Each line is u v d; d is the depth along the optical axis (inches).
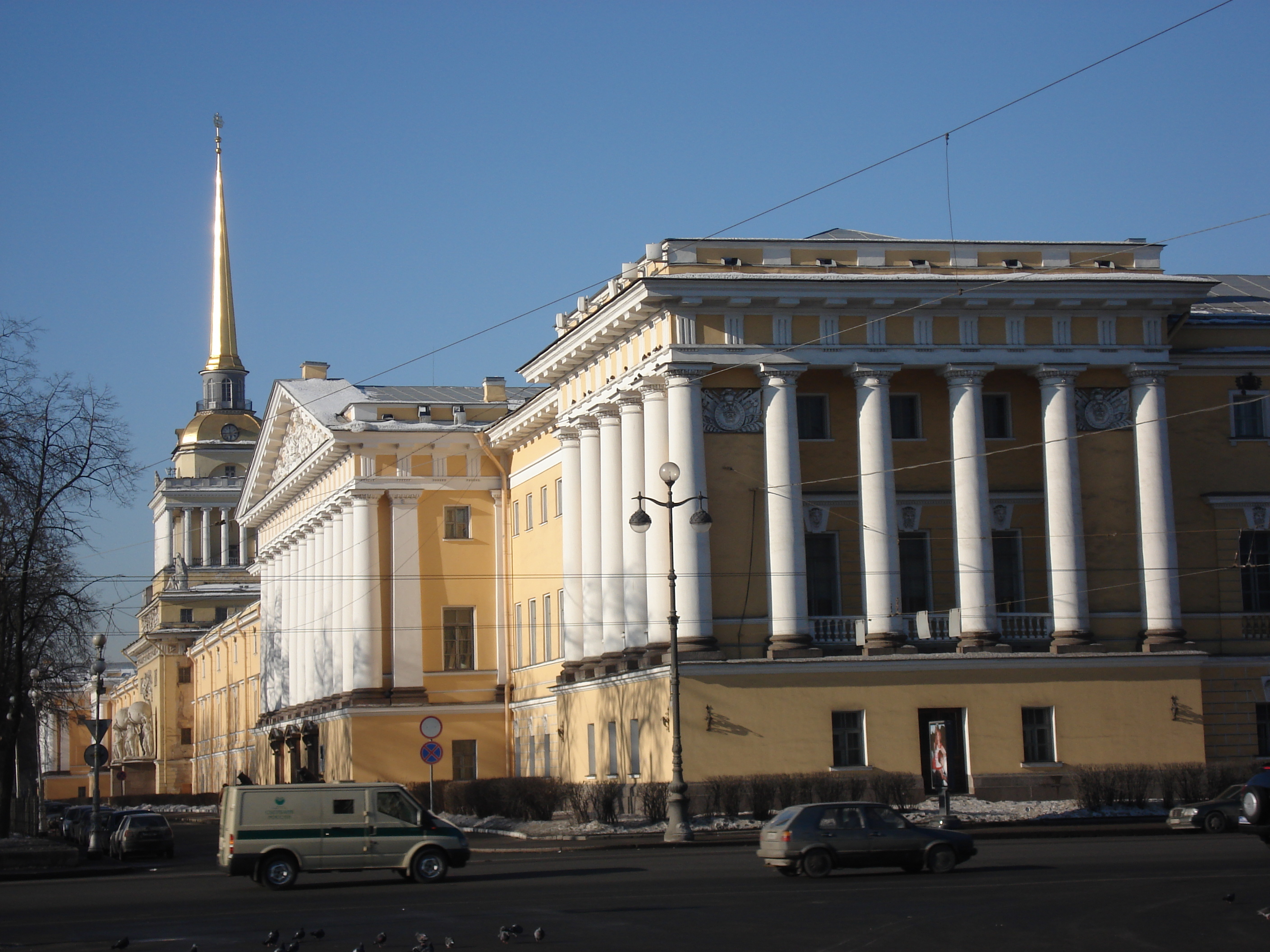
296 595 3137.3
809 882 1057.5
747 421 1815.9
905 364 1831.9
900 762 1749.5
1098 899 896.3
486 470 2642.7
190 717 5078.7
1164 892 916.0
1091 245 1899.6
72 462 1795.0
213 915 991.0
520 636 2559.1
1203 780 1726.1
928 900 917.2
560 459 2348.7
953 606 1875.0
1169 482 1879.9
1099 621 1867.6
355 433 2576.3
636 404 1926.7
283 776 3176.7
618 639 1990.7
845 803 1117.7
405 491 2591.0
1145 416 1881.2
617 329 1916.8
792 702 1739.7
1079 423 1889.8
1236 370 1978.3
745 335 1804.9
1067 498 1847.9
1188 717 1823.3
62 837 2506.2
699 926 828.6
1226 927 765.9
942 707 1769.2
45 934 908.0
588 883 1120.2
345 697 2578.7
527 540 2524.6
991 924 803.4
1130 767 1748.3
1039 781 1765.5
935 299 1825.8
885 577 1798.7
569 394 2186.3
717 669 1731.1
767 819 1663.4
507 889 1101.1
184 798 4023.1
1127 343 1887.3
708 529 1768.0
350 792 1232.2
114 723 5526.6
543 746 2400.3
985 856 1243.8
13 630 1868.8
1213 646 1931.6
